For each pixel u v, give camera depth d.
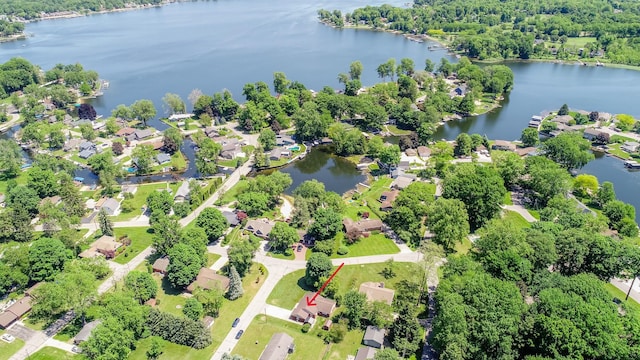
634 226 156.88
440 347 104.44
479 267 120.81
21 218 160.00
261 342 115.38
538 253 125.12
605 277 128.50
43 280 135.75
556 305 101.75
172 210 180.88
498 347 99.56
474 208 161.38
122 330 107.75
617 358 91.81
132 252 154.00
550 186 174.75
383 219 173.00
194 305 120.19
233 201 187.75
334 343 114.81
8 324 120.44
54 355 110.94
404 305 118.75
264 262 148.38
